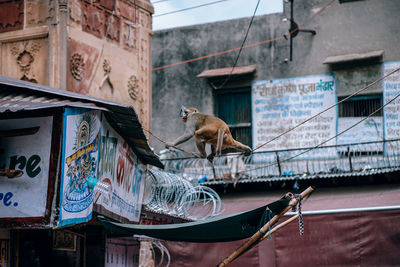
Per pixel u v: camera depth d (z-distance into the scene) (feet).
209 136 34.86
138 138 30.50
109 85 41.68
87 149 25.12
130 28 44.24
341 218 52.13
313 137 63.41
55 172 22.98
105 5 41.75
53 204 22.84
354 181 57.98
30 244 31.01
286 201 27.12
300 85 64.80
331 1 65.05
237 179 58.39
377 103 61.93
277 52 66.39
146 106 45.34
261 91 66.18
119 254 39.68
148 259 44.09
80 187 24.49
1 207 23.40
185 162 66.13
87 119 24.97
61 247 33.14
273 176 59.31
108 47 41.75
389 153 60.13
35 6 38.73
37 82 38.06
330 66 64.03
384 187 56.34
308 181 59.11
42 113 23.34
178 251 56.39
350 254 51.39
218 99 68.39
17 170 23.34
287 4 66.80
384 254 50.49
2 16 39.42
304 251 52.85
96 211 26.91
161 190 39.14
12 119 23.65
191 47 70.69
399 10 62.80
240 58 67.97
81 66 38.93
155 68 71.82
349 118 62.59
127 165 31.68
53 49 37.73
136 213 33.88
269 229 27.04
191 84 69.87
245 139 66.13
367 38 63.26
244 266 54.80
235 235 29.09
